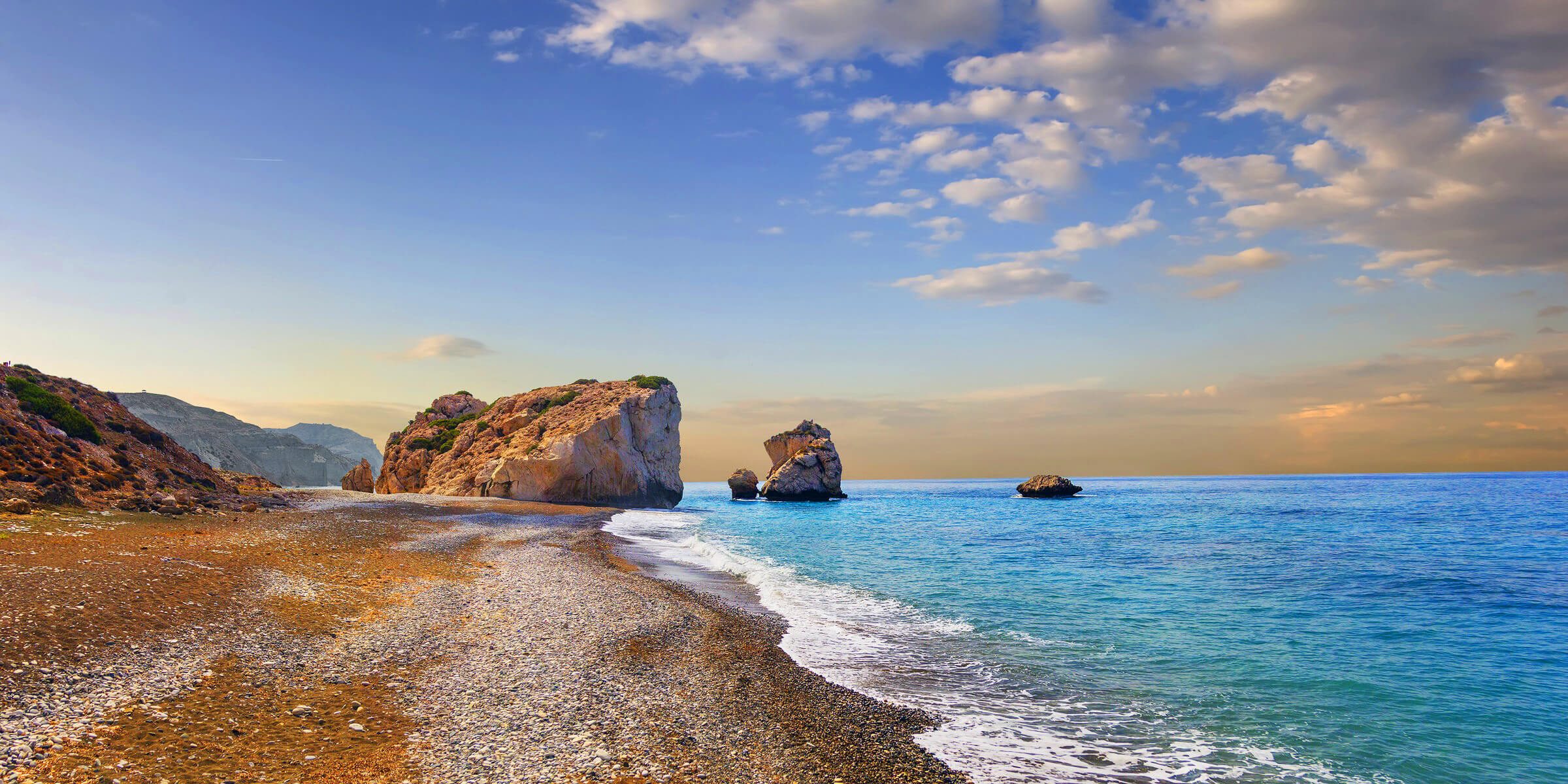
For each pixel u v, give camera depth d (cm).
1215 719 1379
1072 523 6488
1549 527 5531
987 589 2802
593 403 9425
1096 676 1638
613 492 8625
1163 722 1360
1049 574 3195
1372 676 1662
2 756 845
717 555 3647
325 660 1393
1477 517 6494
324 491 8694
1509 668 1730
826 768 1102
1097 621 2212
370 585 2170
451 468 8950
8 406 3644
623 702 1309
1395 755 1224
